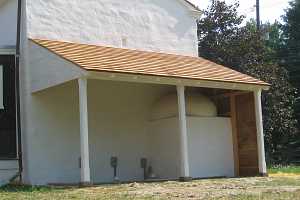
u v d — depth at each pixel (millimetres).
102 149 20172
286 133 35281
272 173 22969
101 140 20172
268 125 31984
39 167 18641
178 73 18672
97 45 20703
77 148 19531
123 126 20797
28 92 18781
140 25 22062
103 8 21141
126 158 20766
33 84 18734
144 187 15430
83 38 20469
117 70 16859
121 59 18812
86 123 16359
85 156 16219
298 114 39812
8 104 18984
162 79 17953
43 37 19531
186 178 18109
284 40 46156
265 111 32062
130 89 21109
